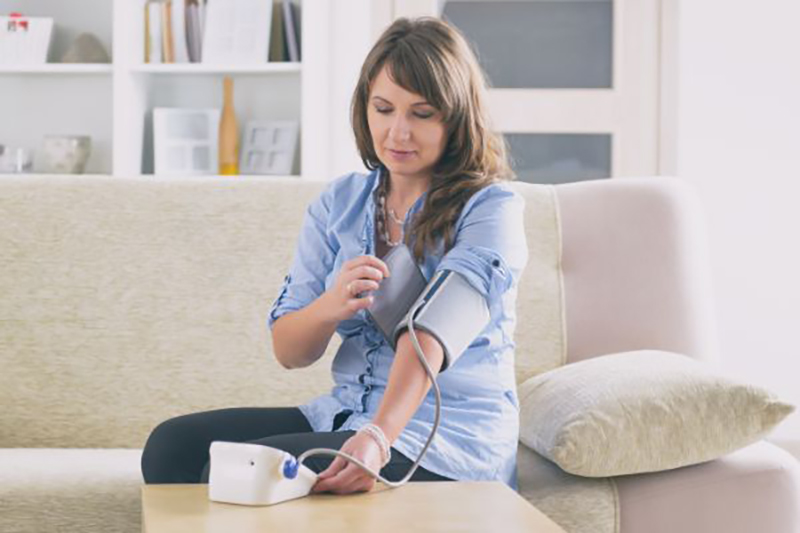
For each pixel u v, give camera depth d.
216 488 1.55
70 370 2.68
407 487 1.66
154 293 2.71
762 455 2.18
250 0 5.34
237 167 5.48
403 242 2.00
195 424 2.08
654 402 2.11
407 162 1.96
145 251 2.74
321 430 2.06
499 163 2.04
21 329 2.69
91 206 2.76
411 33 1.95
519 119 5.46
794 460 2.19
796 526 2.13
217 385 2.68
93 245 2.74
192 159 5.42
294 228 2.75
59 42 5.67
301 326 1.96
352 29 5.36
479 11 5.46
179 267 2.73
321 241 2.16
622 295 2.72
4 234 2.73
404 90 1.92
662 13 5.39
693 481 2.12
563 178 5.47
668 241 2.75
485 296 1.83
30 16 5.66
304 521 1.43
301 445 1.84
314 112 5.32
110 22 5.66
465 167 2.00
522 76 5.47
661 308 2.70
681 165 5.27
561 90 5.45
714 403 2.12
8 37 5.44
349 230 2.11
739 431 2.12
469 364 1.98
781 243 5.26
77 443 2.67
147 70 5.32
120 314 2.70
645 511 2.11
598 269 2.74
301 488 1.58
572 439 2.07
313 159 5.32
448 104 1.92
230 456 1.54
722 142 5.26
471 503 1.55
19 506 2.11
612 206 2.79
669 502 2.11
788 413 2.12
